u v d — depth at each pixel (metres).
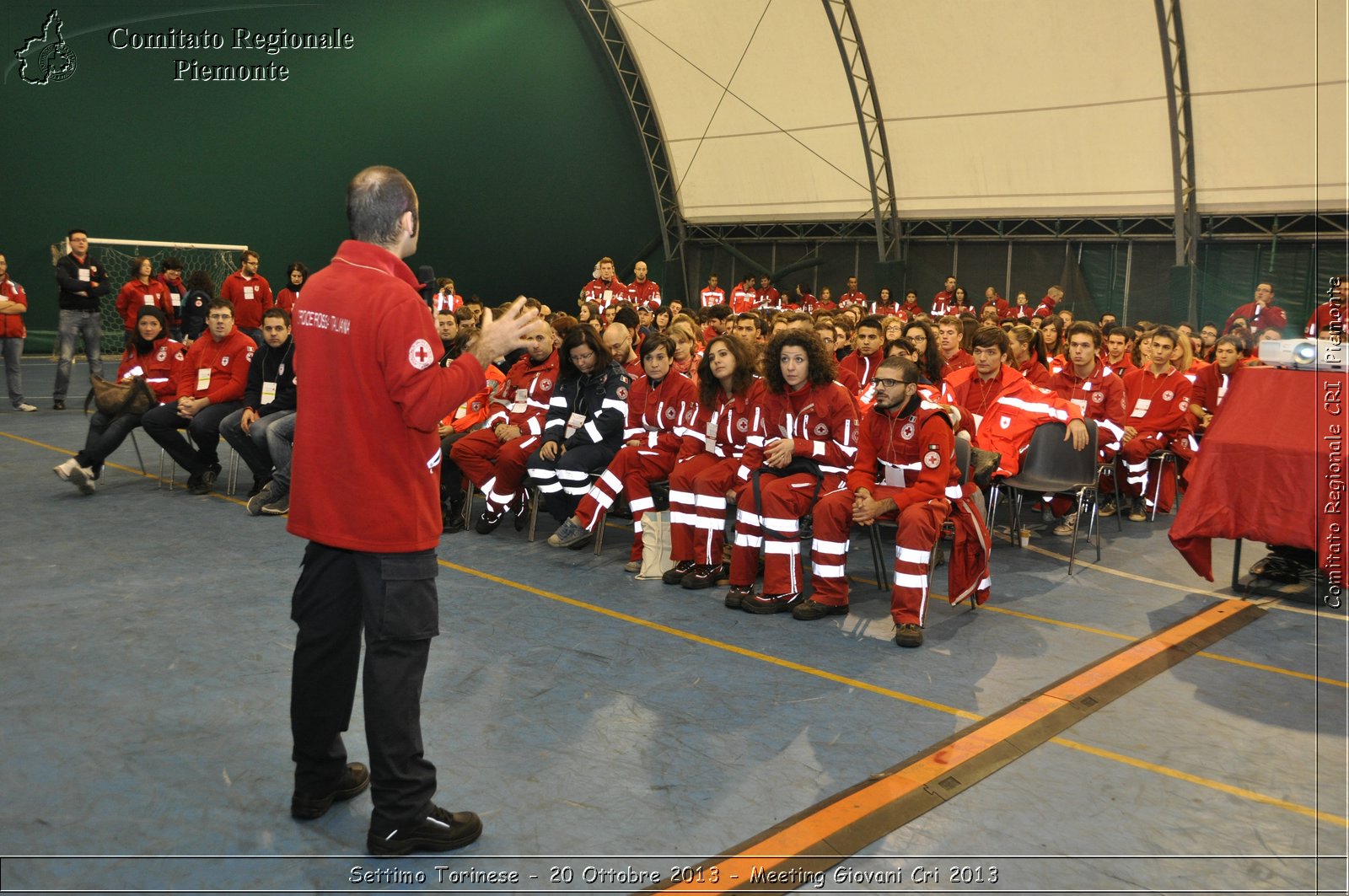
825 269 24.80
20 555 5.50
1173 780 3.31
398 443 2.69
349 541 2.67
